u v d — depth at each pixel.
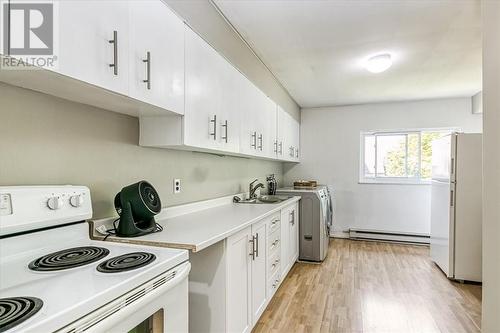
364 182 4.91
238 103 2.36
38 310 0.67
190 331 1.66
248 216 2.09
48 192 1.16
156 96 1.39
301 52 2.84
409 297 2.66
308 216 3.78
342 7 2.06
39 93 1.20
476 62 3.06
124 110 1.53
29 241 1.11
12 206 1.04
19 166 1.14
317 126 5.17
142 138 1.73
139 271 0.93
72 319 0.69
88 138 1.43
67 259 1.05
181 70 1.59
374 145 4.98
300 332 2.08
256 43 2.65
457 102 4.50
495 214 1.41
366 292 2.76
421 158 4.73
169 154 2.03
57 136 1.28
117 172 1.60
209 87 1.89
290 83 3.81
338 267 3.50
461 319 2.28
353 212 4.96
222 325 1.61
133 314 0.86
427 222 4.62
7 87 1.10
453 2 1.98
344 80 3.68
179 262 1.13
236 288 1.76
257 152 2.82
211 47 1.92
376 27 2.34
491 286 1.44
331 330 2.11
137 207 1.44
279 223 2.80
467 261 3.01
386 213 4.80
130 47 1.22
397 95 4.37
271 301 2.56
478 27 2.32
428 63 3.10
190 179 2.28
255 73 2.91
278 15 2.18
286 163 5.27
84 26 1.01
